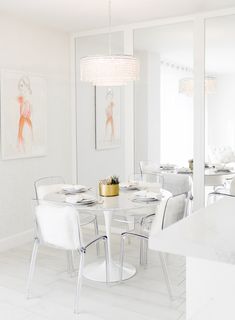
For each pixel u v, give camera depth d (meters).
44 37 4.51
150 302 2.81
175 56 4.24
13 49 4.10
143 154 4.54
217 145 4.11
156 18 4.22
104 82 3.21
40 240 2.86
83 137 4.93
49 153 4.66
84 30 4.73
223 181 4.09
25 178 4.35
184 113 4.26
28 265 3.60
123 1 3.56
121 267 3.15
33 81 4.34
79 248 2.66
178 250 1.15
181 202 2.83
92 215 3.79
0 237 4.08
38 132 4.45
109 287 3.07
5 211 4.12
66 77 4.89
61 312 2.66
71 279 3.25
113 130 4.70
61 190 3.52
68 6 3.70
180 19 4.15
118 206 2.81
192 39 4.12
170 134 4.35
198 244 1.12
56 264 3.61
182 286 3.09
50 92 4.63
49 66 4.60
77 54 4.89
